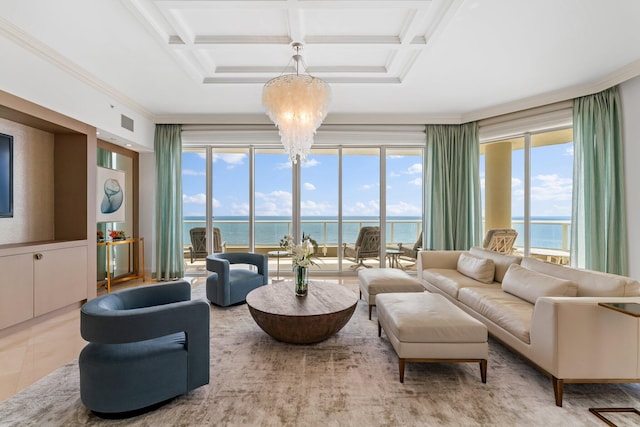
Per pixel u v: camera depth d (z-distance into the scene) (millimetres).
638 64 3207
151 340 1849
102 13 2385
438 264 4074
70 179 3604
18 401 1807
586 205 3801
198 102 4441
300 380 2043
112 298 1943
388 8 2379
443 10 2404
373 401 1819
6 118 2990
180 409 1732
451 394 1896
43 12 2357
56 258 3203
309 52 3121
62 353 2439
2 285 2680
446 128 5113
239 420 1646
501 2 2291
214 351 2461
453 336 2012
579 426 1614
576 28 2623
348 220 5457
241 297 3639
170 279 5016
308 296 2828
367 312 3463
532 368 2230
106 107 3838
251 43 2865
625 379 1802
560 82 3725
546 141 4562
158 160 5039
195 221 5434
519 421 1651
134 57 3104
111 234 4500
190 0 2268
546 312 1866
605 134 3688
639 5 2320
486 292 2879
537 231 4629
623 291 2006
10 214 3074
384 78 3713
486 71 3441
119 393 1613
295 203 5379
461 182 5039
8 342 2633
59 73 3123
